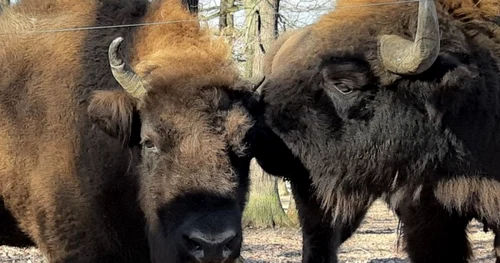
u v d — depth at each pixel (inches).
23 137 289.6
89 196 282.4
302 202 361.7
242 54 636.7
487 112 302.8
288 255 581.9
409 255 353.1
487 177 309.6
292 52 325.4
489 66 303.3
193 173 249.0
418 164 309.9
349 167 311.1
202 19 294.0
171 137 253.3
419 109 301.9
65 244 285.7
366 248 624.1
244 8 682.8
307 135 310.0
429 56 281.6
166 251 255.8
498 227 320.8
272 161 315.6
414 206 342.0
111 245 285.4
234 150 256.5
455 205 317.1
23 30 303.0
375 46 305.0
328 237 381.1
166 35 280.7
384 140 305.3
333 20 320.2
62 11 306.2
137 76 259.4
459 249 348.5
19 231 305.6
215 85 260.4
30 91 290.4
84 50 292.2
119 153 279.4
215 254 239.8
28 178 290.0
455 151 306.2
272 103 309.6
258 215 811.4
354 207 326.3
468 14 308.5
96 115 262.1
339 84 304.5
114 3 304.0
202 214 243.3
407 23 308.7
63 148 283.9
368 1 322.3
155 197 258.7
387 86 301.4
